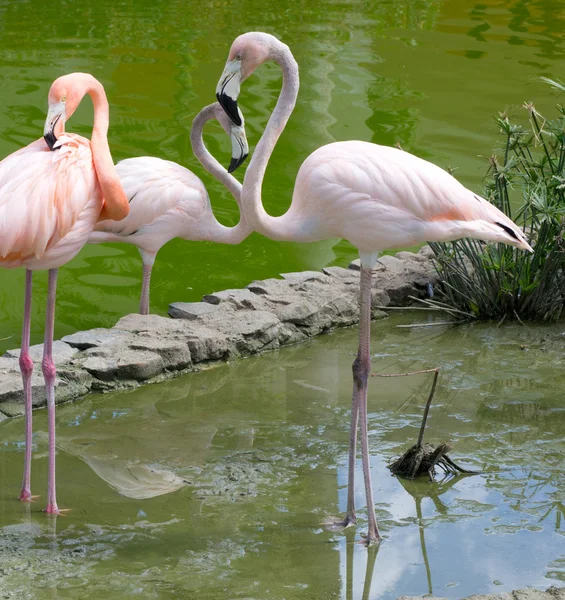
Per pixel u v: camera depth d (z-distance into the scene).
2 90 16.12
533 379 8.11
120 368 7.86
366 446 5.71
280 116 6.03
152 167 8.58
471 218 5.82
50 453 5.89
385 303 9.80
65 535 5.66
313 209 5.87
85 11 23.20
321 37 21.33
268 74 18.53
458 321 9.56
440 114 16.00
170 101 16.28
